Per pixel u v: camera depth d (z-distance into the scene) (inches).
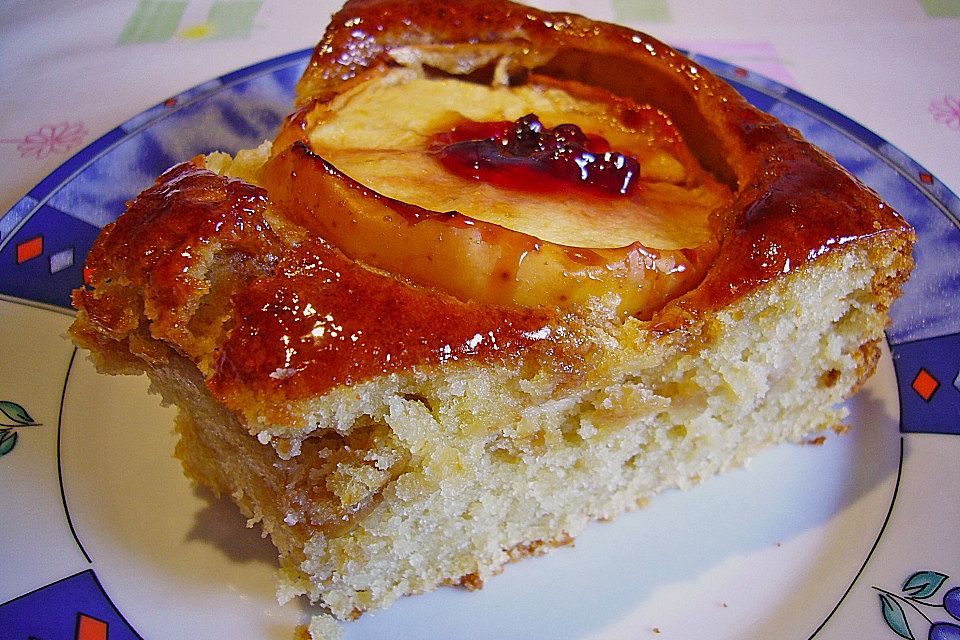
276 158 5.5
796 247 5.4
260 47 9.0
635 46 6.6
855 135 7.3
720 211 5.8
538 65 6.9
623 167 5.8
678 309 5.3
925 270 6.5
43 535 5.4
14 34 9.2
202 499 5.8
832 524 5.8
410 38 6.7
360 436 5.1
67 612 5.0
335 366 4.7
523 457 5.5
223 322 4.9
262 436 4.8
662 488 6.1
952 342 6.2
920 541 5.4
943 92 8.7
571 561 5.8
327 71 6.6
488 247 5.0
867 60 9.1
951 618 5.0
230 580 5.4
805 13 9.7
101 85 8.5
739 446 6.1
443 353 4.9
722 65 7.9
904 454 5.9
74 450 5.8
